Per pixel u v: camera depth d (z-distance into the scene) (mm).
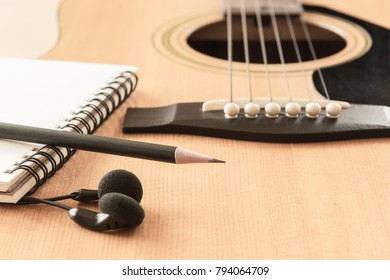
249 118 665
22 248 480
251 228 500
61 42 962
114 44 958
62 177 571
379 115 675
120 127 671
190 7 1146
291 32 1046
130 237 490
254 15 1077
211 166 594
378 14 1104
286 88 775
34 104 647
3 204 535
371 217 516
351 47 945
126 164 596
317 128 645
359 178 575
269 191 553
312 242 485
